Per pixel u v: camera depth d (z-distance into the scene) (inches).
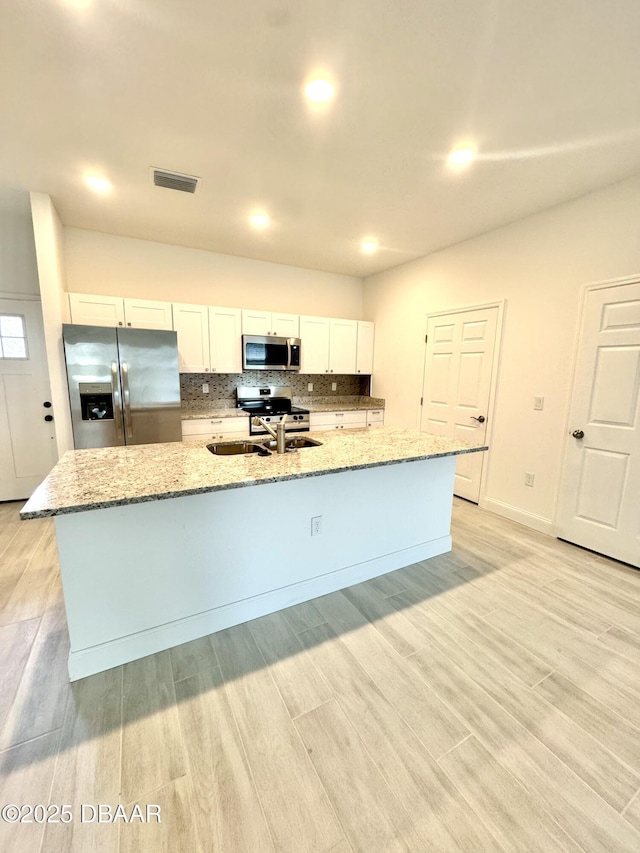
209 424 157.8
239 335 166.6
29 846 41.4
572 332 113.6
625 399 102.0
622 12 53.3
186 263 163.5
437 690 62.1
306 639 73.7
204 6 53.6
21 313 141.5
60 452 125.8
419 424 175.5
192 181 103.9
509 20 55.1
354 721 56.4
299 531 83.7
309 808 45.3
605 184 102.3
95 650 64.5
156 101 73.0
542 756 51.8
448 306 156.4
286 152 89.7
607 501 107.2
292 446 103.0
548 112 74.3
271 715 57.2
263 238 149.3
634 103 71.4
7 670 65.1
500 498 138.6
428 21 55.4
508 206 116.7
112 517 63.1
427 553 106.5
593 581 95.2
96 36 58.4
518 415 130.6
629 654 70.5
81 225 138.3
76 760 50.2
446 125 79.0
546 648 71.9
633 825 43.9
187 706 58.6
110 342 127.9
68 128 81.2
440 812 45.1
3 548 108.3
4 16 55.0
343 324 194.5
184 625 72.1
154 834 42.6
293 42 59.4
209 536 72.7
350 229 137.6
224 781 48.1
